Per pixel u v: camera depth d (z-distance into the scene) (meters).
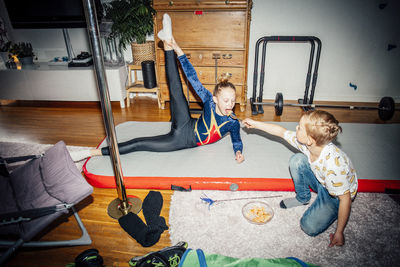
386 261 1.42
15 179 1.62
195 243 1.55
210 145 2.31
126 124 2.72
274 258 1.38
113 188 2.03
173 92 2.00
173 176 1.94
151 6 2.94
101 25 3.56
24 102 3.86
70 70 3.43
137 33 3.18
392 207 1.77
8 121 3.25
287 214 1.74
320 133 1.24
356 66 3.43
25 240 1.25
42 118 3.32
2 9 3.75
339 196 1.32
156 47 3.12
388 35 3.22
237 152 2.03
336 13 3.18
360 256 1.45
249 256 1.47
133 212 1.79
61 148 1.73
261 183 1.87
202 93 1.98
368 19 3.17
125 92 3.63
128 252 1.53
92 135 2.87
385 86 3.50
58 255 1.52
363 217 1.70
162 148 2.14
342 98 3.63
